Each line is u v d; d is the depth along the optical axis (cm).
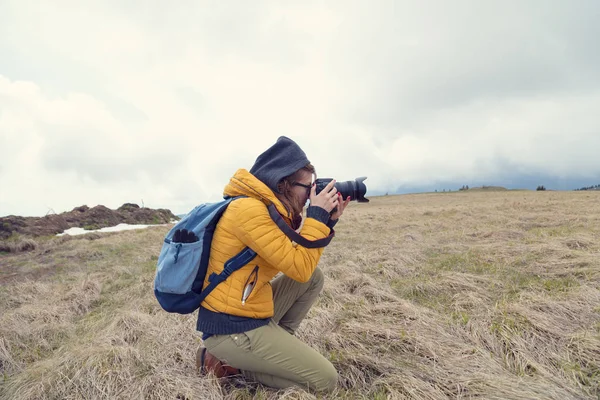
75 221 1482
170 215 2141
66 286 480
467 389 185
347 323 276
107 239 1010
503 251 486
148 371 225
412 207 2284
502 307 279
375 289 361
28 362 268
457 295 330
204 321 177
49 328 321
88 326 335
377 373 213
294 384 182
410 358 222
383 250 572
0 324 322
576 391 176
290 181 181
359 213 1767
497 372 200
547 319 252
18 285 486
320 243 170
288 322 226
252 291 172
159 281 174
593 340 216
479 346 230
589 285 331
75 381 217
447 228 824
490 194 4125
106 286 475
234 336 173
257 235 160
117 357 238
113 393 206
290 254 164
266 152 182
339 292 371
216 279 171
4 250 858
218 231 171
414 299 346
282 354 173
